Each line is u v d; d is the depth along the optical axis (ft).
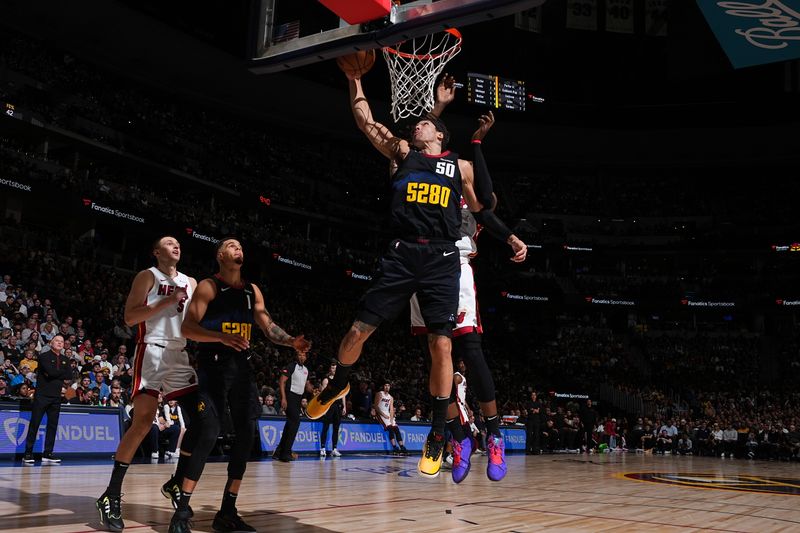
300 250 92.22
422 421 48.67
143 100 89.20
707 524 14.84
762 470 41.45
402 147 11.08
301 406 36.06
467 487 22.50
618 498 20.38
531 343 102.68
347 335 10.44
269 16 12.75
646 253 111.34
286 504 16.16
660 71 106.73
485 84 99.19
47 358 26.58
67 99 75.20
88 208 66.03
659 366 102.47
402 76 14.90
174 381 13.28
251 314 13.07
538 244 110.52
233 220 86.89
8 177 60.49
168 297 12.40
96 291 57.47
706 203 117.50
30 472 22.11
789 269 107.76
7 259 54.60
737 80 104.88
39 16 74.54
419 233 10.36
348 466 30.83
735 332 108.99
